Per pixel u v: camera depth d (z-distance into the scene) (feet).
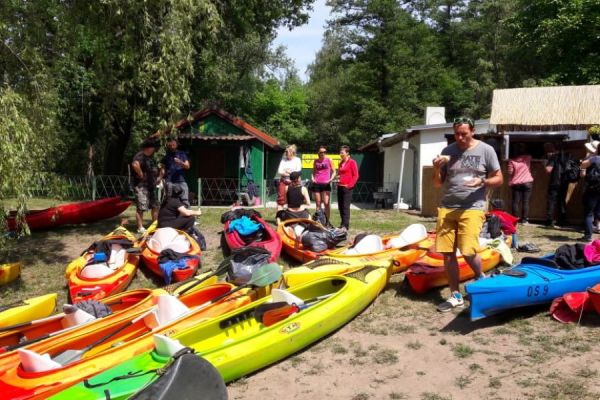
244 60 122.83
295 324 18.81
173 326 18.79
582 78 85.97
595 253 23.04
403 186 70.44
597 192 33.45
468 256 21.01
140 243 31.81
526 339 19.20
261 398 16.17
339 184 40.01
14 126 26.43
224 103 122.01
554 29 88.12
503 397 15.38
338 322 20.71
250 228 32.42
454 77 151.12
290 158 41.24
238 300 21.52
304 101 157.69
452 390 16.08
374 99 137.08
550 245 33.71
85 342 18.03
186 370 12.76
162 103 36.96
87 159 99.91
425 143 62.39
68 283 26.43
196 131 72.02
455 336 19.94
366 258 27.35
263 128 144.87
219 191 72.08
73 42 36.32
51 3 33.12
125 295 22.58
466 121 20.47
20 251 35.76
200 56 72.49
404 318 22.07
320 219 39.55
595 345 18.31
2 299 26.66
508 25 101.40
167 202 33.88
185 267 27.45
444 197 21.66
